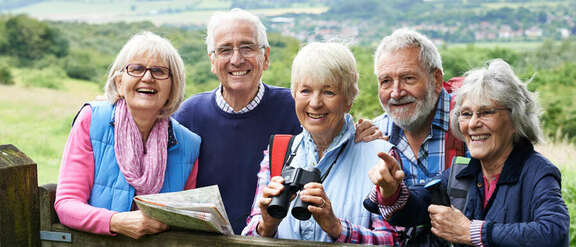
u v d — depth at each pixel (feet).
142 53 8.09
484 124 6.75
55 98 103.24
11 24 142.92
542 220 6.10
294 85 7.74
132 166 8.00
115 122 8.11
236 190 9.78
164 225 7.07
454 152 8.92
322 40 7.96
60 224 7.54
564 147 30.48
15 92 106.22
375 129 8.09
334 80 7.50
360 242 7.20
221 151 9.89
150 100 8.09
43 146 53.01
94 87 120.78
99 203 7.89
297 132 10.06
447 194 7.17
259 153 9.89
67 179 7.76
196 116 10.10
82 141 8.00
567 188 18.95
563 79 77.41
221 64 9.84
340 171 7.75
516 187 6.54
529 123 6.75
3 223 7.16
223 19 9.91
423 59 8.93
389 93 9.09
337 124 7.83
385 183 6.64
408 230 7.57
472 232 6.30
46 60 134.92
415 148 9.30
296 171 6.91
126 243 7.25
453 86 9.47
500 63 6.95
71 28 161.99
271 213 6.73
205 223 6.62
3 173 7.11
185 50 62.69
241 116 9.98
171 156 8.57
